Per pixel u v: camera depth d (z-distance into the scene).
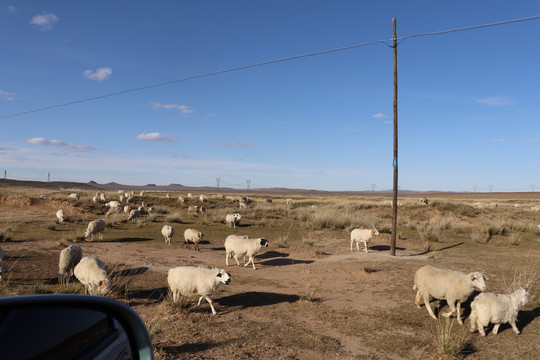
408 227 27.17
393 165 16.94
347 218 28.22
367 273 13.05
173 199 54.00
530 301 9.42
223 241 21.25
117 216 31.45
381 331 7.50
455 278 8.00
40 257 14.93
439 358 6.19
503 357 6.25
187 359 5.59
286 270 13.80
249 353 6.05
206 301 9.55
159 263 14.34
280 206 47.19
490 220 33.97
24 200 38.81
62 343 1.70
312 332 7.36
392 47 16.56
